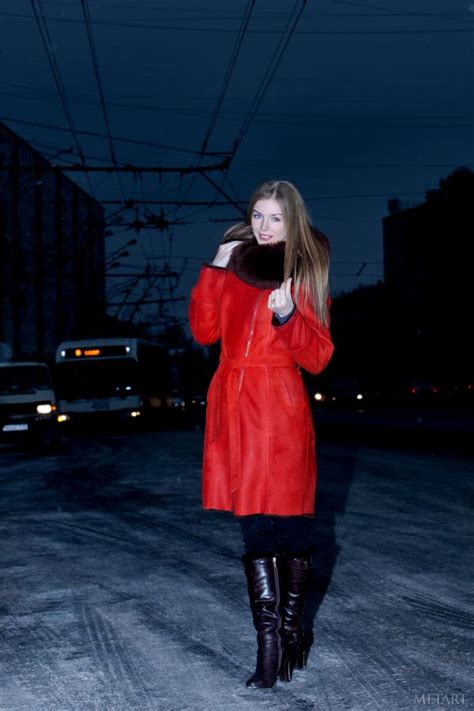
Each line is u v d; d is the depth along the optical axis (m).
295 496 3.74
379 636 4.71
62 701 3.86
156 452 19.62
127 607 5.45
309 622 5.01
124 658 4.43
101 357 31.28
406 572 6.29
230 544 7.58
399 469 13.95
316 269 3.67
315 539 7.66
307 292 3.65
